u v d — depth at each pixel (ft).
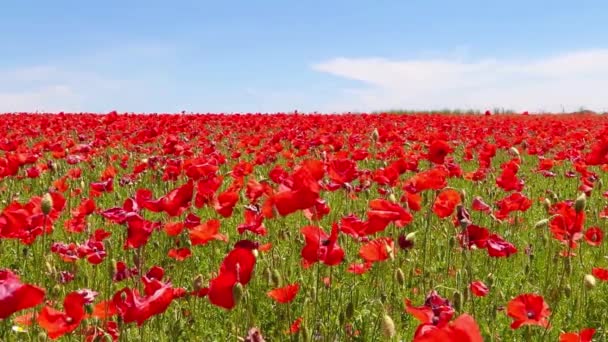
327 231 21.77
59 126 53.52
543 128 57.88
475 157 46.39
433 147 18.31
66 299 9.53
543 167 29.37
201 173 18.17
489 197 27.40
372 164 37.76
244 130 62.85
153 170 30.78
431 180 15.87
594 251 22.12
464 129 57.26
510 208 18.72
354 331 14.34
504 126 58.85
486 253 20.24
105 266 17.30
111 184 18.70
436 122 63.36
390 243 12.65
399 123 69.41
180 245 19.65
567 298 16.94
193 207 21.56
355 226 12.07
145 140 38.14
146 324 14.20
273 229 19.79
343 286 17.44
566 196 33.58
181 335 14.60
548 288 17.26
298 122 63.52
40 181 32.32
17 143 33.88
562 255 18.58
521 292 17.84
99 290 16.60
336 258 10.75
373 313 15.24
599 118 93.25
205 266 20.36
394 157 34.60
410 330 14.75
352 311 13.12
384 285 15.93
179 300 15.03
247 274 8.69
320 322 13.75
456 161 45.42
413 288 17.04
